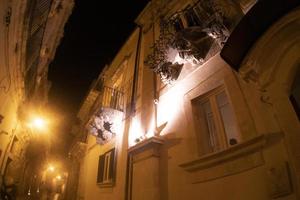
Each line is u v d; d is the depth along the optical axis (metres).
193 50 7.03
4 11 6.40
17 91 10.80
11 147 12.87
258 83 4.77
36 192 27.48
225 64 6.28
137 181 7.46
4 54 7.55
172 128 7.27
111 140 11.02
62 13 10.66
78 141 16.78
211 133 6.41
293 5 3.92
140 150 7.75
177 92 7.67
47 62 14.06
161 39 8.68
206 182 5.49
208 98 6.71
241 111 5.38
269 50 4.44
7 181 12.38
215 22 6.54
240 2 6.74
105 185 10.00
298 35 4.10
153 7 11.15
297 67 4.23
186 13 8.48
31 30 9.52
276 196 4.11
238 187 4.80
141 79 10.24
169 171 6.69
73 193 14.69
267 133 4.62
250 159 4.76
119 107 11.04
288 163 4.14
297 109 4.15
